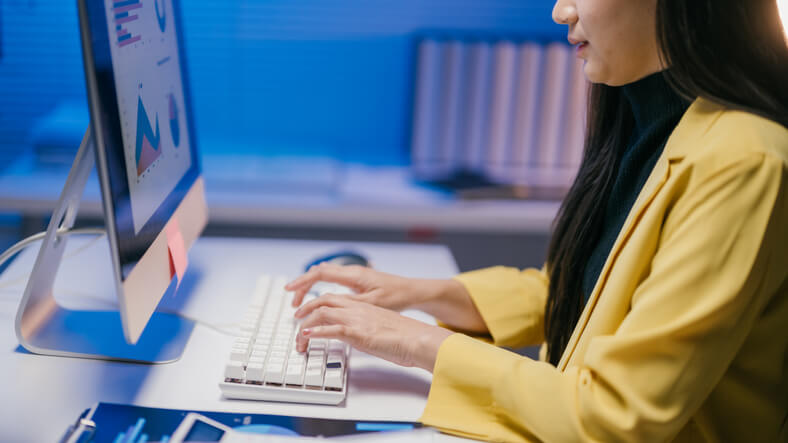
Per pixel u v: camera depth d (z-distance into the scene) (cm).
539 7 212
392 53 216
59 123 196
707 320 61
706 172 64
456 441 69
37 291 83
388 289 93
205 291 103
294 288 94
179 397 74
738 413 70
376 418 73
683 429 71
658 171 71
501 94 194
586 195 89
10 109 203
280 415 72
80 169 81
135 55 77
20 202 176
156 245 80
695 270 62
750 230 61
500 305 96
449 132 199
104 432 67
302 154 222
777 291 67
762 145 63
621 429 63
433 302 95
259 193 197
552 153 199
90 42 62
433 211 190
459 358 73
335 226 220
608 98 88
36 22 199
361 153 224
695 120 70
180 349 84
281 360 78
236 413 72
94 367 79
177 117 97
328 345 83
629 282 69
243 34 209
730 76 67
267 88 216
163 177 87
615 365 64
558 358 89
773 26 66
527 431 69
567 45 191
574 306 87
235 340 88
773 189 62
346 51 215
